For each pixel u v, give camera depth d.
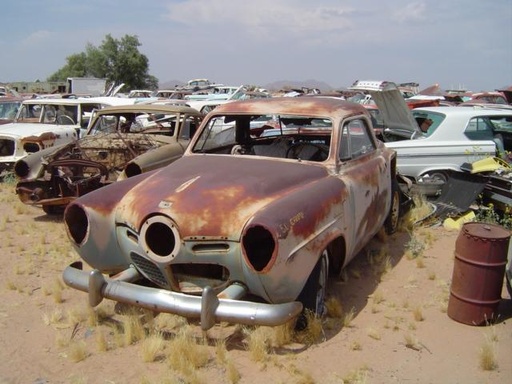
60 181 7.57
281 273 3.65
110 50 63.56
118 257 4.38
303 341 4.02
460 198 7.32
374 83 9.07
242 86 36.28
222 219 3.83
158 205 3.99
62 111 12.25
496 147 8.45
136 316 4.34
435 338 4.12
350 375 3.58
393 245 6.37
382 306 4.69
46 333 4.25
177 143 8.20
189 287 4.00
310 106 5.29
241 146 6.02
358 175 5.06
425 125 9.00
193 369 3.62
